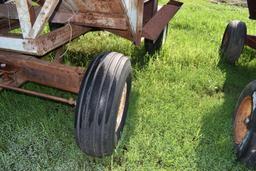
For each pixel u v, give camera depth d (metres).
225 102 3.86
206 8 10.91
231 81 4.49
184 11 9.52
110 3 2.64
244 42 5.02
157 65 4.61
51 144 2.79
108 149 2.56
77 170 2.56
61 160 2.64
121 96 2.54
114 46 5.23
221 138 3.11
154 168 2.66
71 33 2.98
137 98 3.64
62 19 3.02
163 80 4.20
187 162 2.74
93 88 2.39
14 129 2.97
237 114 3.01
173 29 6.98
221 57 5.27
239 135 2.90
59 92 3.53
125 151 2.83
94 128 2.39
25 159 2.60
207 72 4.62
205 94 4.15
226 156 2.86
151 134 3.07
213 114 3.51
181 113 3.45
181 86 4.12
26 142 2.77
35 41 2.22
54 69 2.59
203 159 2.79
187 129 3.19
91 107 2.38
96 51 5.04
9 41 2.30
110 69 2.47
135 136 2.98
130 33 3.24
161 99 3.73
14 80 2.78
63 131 2.98
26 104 3.32
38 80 2.70
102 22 2.91
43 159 2.61
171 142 2.95
